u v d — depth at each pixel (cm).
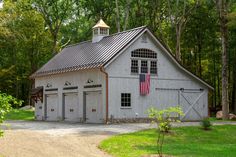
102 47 3384
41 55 5797
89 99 3250
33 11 5450
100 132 2311
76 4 5288
